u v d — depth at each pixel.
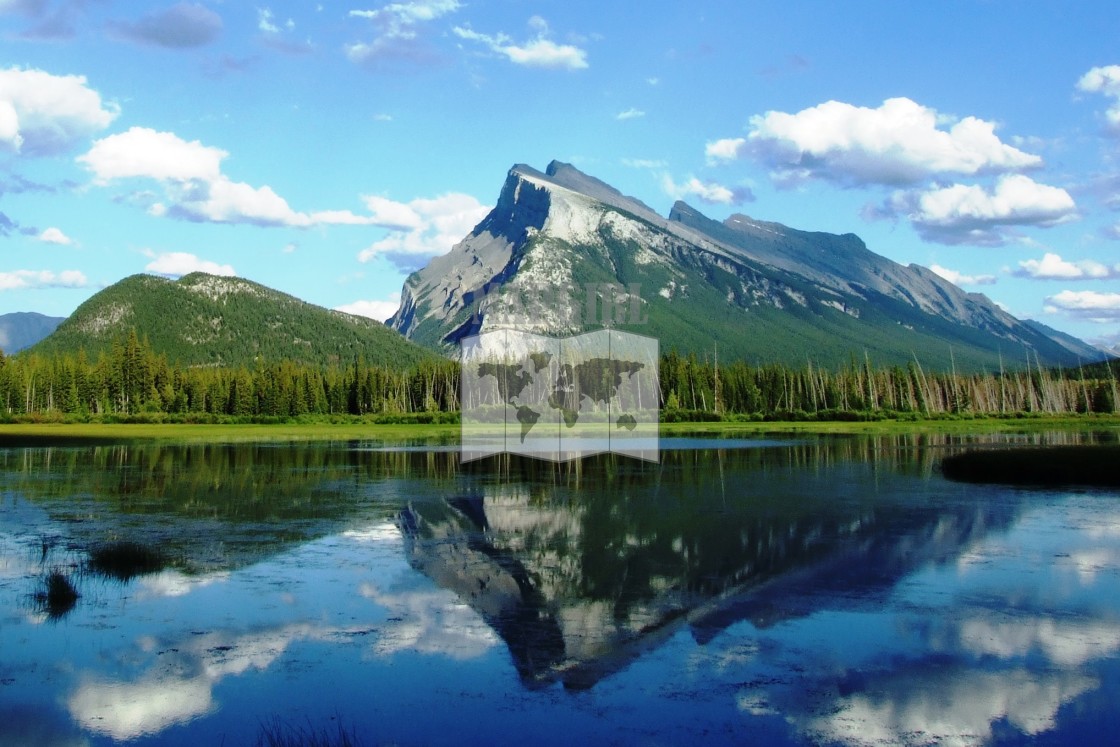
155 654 19.91
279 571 28.11
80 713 16.70
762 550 31.47
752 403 182.12
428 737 15.69
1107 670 18.83
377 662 19.44
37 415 153.38
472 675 18.66
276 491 49.50
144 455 76.94
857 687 17.94
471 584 26.39
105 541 33.22
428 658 19.70
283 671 18.88
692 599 24.59
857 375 193.00
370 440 102.00
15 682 18.17
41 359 180.25
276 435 113.44
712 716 16.58
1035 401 189.25
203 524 37.34
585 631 21.66
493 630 21.75
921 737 15.72
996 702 17.20
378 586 26.11
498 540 33.59
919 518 38.78
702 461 70.88
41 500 45.19
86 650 20.16
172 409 170.00
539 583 26.50
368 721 16.36
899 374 189.12
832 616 22.81
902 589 25.59
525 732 15.89
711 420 161.62
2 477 57.09
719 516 39.59
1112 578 26.88
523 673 18.80
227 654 19.91
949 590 25.48
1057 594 24.94
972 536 34.12
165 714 16.69
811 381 187.88
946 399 191.38
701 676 18.58
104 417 154.75
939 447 85.38
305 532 35.34
